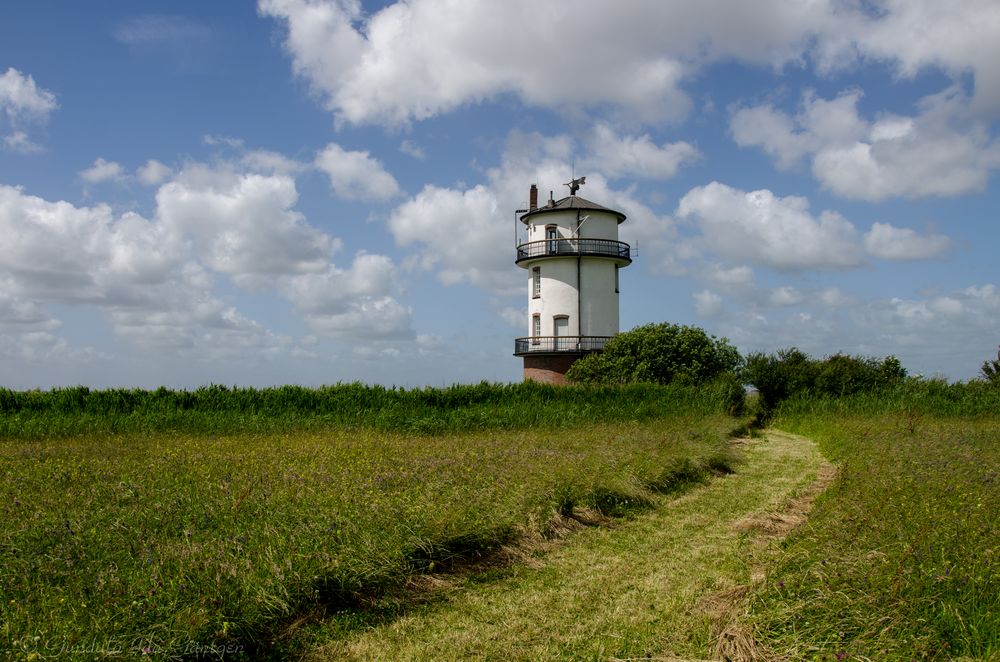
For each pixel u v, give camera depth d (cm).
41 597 573
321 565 715
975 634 544
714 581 855
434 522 880
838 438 2245
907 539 711
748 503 1347
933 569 615
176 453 1448
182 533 761
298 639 653
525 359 4644
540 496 1090
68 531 743
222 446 1627
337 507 875
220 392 2511
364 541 786
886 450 1548
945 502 870
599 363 3900
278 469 1187
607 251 4516
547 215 4550
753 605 659
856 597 610
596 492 1232
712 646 628
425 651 652
